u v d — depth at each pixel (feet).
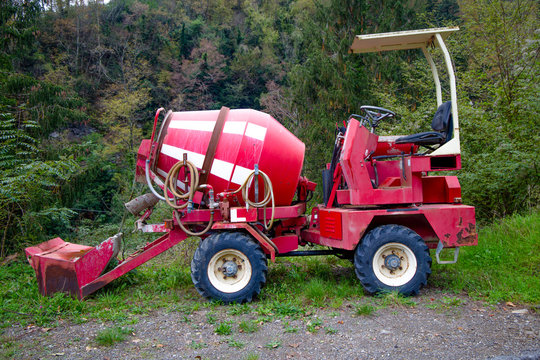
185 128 16.63
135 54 119.34
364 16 48.91
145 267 22.44
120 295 16.61
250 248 15.08
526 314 12.85
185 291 17.12
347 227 15.21
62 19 124.16
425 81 38.81
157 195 16.22
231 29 160.15
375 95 43.96
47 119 45.88
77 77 112.88
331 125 44.86
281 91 97.50
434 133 16.01
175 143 16.58
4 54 47.24
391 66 43.45
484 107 25.91
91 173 47.32
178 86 126.11
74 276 15.96
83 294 15.88
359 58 47.52
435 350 10.42
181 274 18.69
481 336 11.24
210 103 126.72
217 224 15.62
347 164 15.37
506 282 15.46
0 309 14.56
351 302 14.66
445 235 15.25
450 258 19.06
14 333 12.82
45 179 26.40
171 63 129.39
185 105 124.47
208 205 16.15
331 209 16.38
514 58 25.91
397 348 10.63
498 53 26.17
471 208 15.39
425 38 17.40
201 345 11.29
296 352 10.61
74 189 45.14
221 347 11.15
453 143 15.30
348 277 18.12
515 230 19.17
